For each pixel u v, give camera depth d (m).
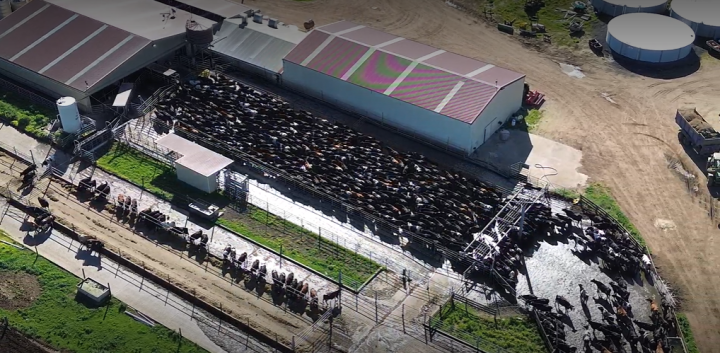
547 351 94.44
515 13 162.62
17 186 118.94
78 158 124.62
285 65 137.75
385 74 131.25
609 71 145.50
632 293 102.25
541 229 111.44
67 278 103.62
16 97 137.62
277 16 162.12
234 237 110.62
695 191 117.88
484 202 113.25
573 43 153.38
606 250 106.81
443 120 123.44
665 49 146.00
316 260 106.88
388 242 109.75
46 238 110.12
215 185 118.56
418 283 103.69
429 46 140.12
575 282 103.88
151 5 152.75
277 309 99.75
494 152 125.56
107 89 135.50
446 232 108.38
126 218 113.31
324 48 138.00
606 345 93.94
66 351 93.69
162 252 107.94
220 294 101.62
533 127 131.12
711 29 152.50
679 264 106.06
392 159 121.31
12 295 100.62
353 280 103.88
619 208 114.81
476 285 103.31
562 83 142.50
